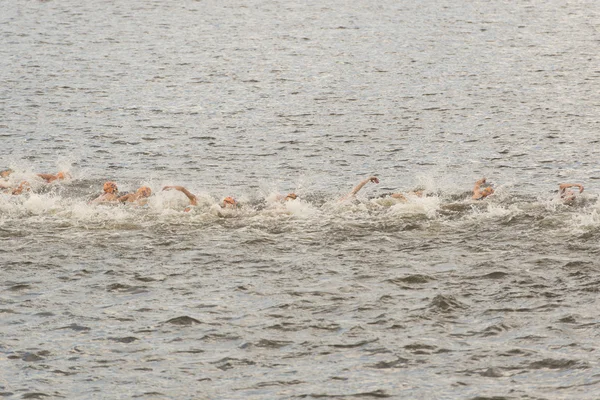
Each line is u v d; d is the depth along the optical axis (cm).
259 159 10844
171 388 5200
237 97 14275
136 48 18562
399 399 5044
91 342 5769
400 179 9981
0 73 15738
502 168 10325
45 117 12788
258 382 5256
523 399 4991
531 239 7431
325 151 11206
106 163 10594
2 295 6456
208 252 7275
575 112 13000
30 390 5175
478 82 15212
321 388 5181
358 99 14100
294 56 17788
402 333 5828
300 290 6525
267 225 7888
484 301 6284
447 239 7500
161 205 8344
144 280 6738
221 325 5988
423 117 12900
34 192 9056
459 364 5416
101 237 7575
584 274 6681
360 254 7200
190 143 11556
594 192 9256
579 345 5603
